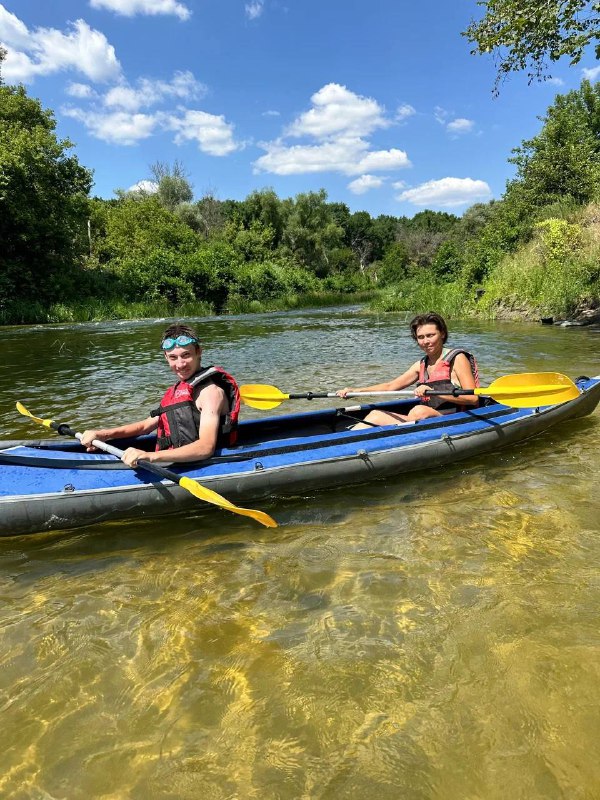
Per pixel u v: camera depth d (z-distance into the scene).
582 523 3.04
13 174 20.75
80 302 21.88
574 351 9.09
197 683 1.97
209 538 3.05
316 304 30.11
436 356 4.45
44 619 2.35
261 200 45.28
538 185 23.56
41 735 1.77
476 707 1.82
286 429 4.41
